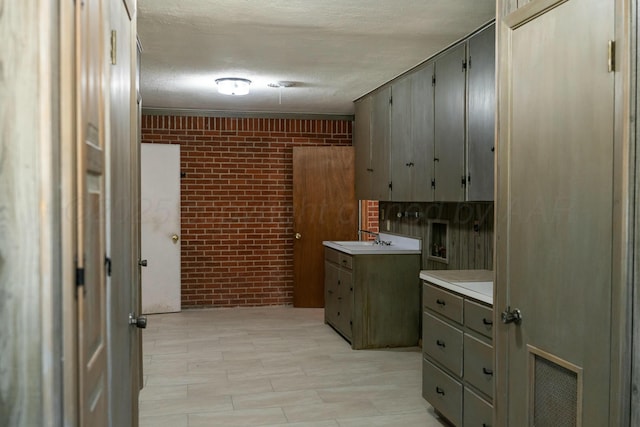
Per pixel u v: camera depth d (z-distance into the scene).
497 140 2.01
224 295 6.18
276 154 6.24
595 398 1.50
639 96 1.34
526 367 1.84
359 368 3.98
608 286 1.44
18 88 0.82
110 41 1.30
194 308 6.11
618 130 1.40
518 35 1.88
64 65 0.86
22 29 0.82
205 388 3.52
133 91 1.81
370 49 3.55
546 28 1.72
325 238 6.14
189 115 6.00
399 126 4.36
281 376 3.78
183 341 4.70
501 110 1.99
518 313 1.89
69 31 0.87
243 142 6.15
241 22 2.99
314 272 6.16
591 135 1.51
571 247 1.60
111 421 1.29
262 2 2.69
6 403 0.84
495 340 2.05
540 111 1.75
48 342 0.84
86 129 0.99
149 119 5.91
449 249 4.02
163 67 4.03
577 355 1.57
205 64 3.94
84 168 0.96
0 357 0.83
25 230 0.83
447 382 2.87
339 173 6.14
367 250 4.56
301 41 3.37
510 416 1.95
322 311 6.02
